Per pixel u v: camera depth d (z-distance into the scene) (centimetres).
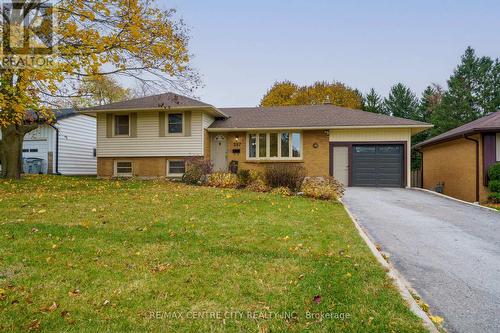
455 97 3928
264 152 1831
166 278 397
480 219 869
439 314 353
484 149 1349
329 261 469
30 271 405
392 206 1066
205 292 363
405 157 1694
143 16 1202
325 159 1767
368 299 351
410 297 364
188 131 1767
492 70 4038
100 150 1847
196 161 1504
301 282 391
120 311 320
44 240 522
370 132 1728
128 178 1727
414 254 564
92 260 447
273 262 458
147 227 624
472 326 328
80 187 1199
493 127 1303
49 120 1303
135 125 1819
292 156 1798
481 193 1369
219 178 1350
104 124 1845
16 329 286
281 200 992
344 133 1756
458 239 665
